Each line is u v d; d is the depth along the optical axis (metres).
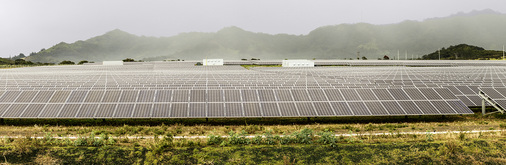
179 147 20.92
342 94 33.69
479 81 54.31
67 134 25.86
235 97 33.03
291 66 135.88
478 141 21.53
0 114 29.78
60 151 20.14
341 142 22.36
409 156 19.84
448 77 67.38
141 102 31.89
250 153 20.22
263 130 27.52
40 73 91.25
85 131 26.66
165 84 49.53
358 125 29.33
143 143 22.28
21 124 30.00
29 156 19.58
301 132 22.58
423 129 27.02
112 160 19.44
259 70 101.88
